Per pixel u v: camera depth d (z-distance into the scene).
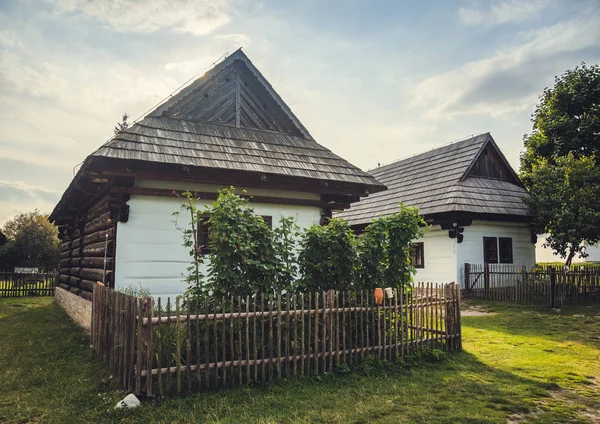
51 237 33.19
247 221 6.23
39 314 13.47
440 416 4.79
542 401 5.34
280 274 6.45
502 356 7.55
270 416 4.74
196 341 5.49
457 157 20.53
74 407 5.13
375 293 6.82
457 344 7.88
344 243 6.88
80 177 9.34
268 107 12.98
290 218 7.10
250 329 5.89
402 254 7.57
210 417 4.70
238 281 5.85
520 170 24.36
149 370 5.12
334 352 6.38
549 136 21.94
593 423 4.66
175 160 9.20
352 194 11.90
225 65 12.12
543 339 9.04
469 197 17.77
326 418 4.73
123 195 9.23
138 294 8.25
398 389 5.71
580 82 20.81
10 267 31.86
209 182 10.11
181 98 11.39
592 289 14.45
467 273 16.95
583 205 16.72
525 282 14.63
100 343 7.11
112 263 9.02
